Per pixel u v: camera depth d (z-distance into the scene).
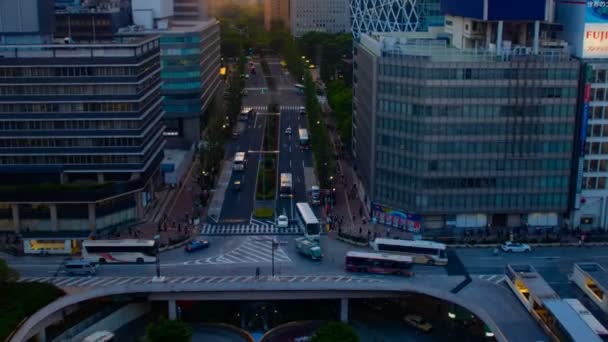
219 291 146.88
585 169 179.62
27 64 177.88
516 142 175.50
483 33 184.00
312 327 148.50
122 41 196.50
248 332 145.62
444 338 143.25
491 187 178.12
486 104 172.38
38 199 173.88
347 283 147.00
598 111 175.75
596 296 141.38
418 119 173.25
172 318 148.00
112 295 146.50
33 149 183.88
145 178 189.62
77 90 180.75
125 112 182.38
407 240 166.12
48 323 138.50
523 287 140.38
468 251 169.50
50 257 168.00
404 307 156.50
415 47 183.25
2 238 177.38
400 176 180.62
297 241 169.12
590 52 173.38
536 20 171.50
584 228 183.12
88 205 177.12
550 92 173.00
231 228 186.50
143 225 187.25
